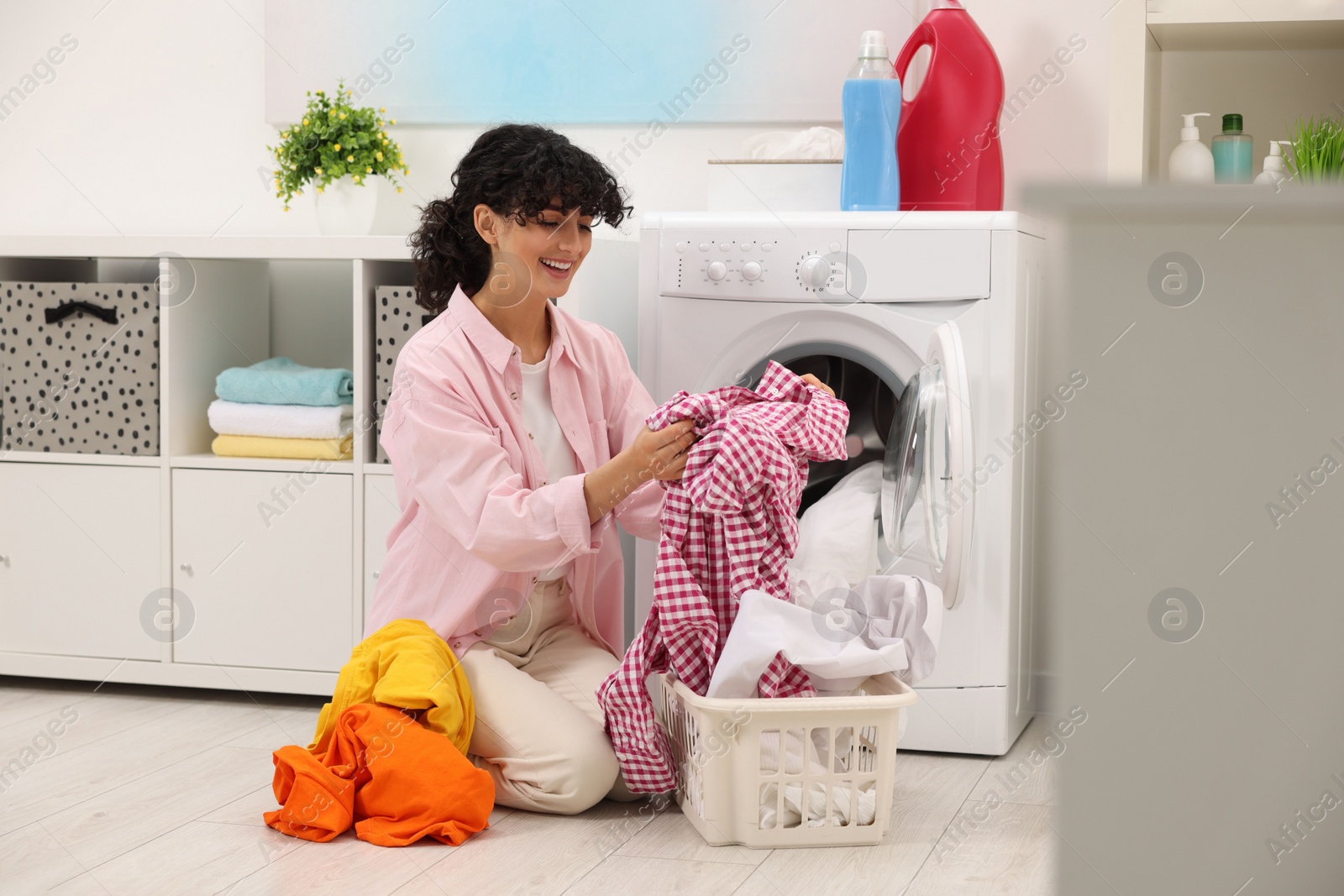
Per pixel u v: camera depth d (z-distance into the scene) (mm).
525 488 1631
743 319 1893
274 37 2572
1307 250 336
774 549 1541
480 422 1594
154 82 2664
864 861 1394
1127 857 366
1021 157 2299
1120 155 1913
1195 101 2154
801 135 2158
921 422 1737
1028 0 2275
